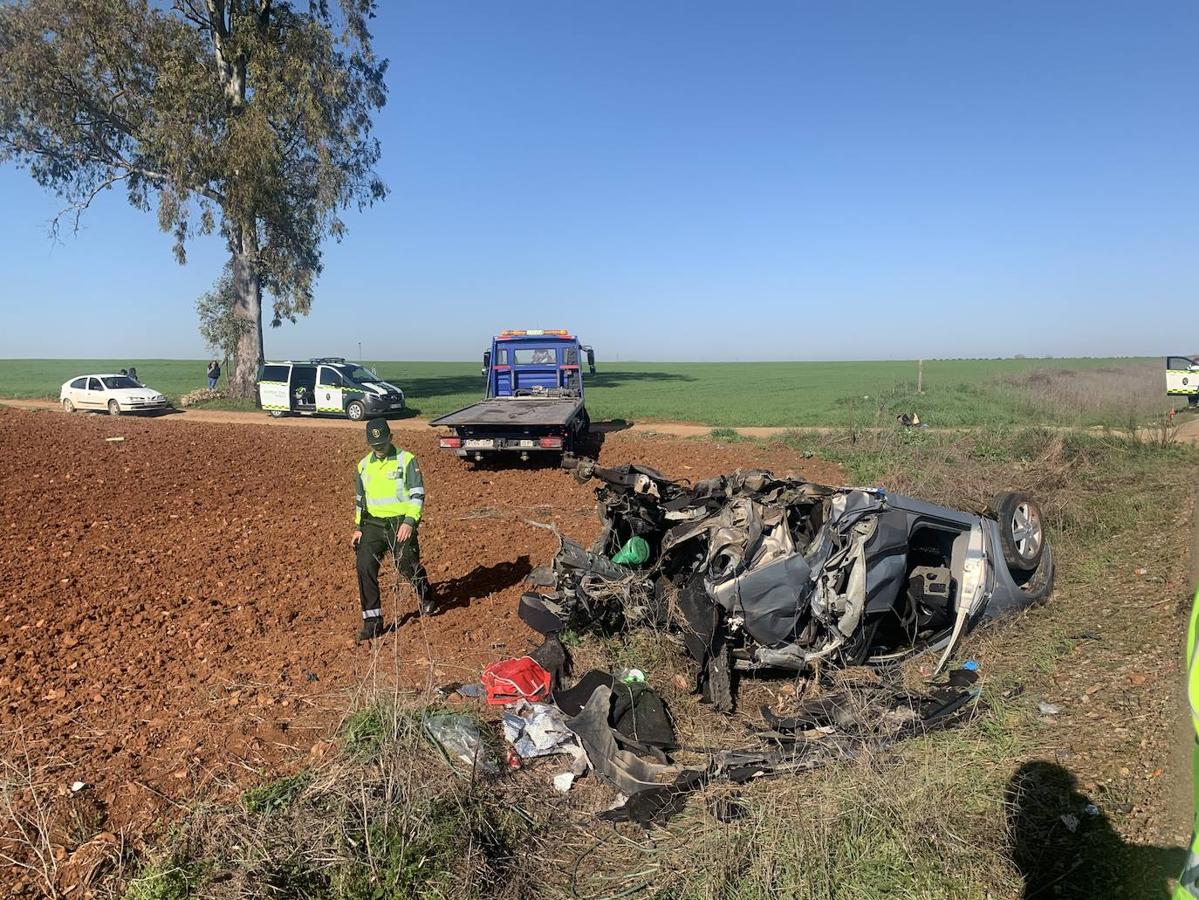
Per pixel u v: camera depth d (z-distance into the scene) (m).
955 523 6.26
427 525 10.75
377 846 3.50
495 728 4.70
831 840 3.52
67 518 10.95
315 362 28.16
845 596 5.48
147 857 3.49
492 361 19.66
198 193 30.03
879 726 4.47
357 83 32.31
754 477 5.89
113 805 3.92
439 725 4.44
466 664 5.75
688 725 4.92
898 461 13.57
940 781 3.82
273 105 29.28
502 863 3.61
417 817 3.63
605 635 5.77
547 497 13.03
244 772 4.20
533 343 19.59
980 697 4.80
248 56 30.33
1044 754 4.12
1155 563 7.23
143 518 11.12
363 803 3.64
